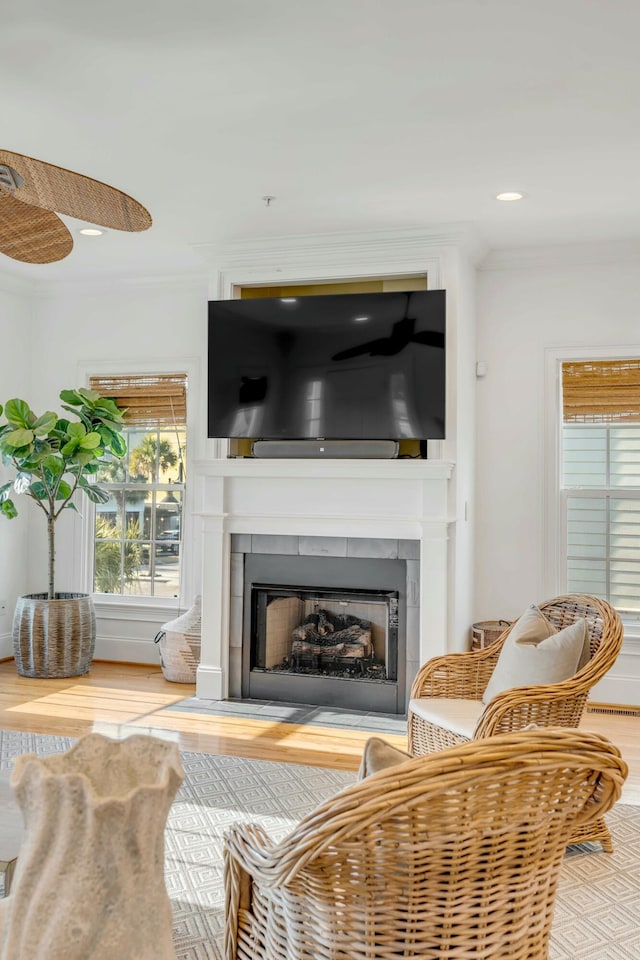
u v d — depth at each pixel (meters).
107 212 2.43
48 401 6.05
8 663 5.86
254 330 4.80
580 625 2.97
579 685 2.82
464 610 4.79
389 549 4.64
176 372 5.75
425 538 4.48
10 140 3.44
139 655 5.84
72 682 5.30
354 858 1.30
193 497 5.69
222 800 3.36
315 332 4.69
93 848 0.85
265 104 3.08
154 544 5.84
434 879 1.30
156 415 5.82
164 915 0.89
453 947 1.33
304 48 2.67
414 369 4.51
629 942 2.37
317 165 3.70
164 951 0.88
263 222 4.52
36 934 0.84
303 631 4.99
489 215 4.39
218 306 4.86
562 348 5.01
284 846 1.34
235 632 4.97
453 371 4.55
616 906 2.58
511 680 2.99
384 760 1.47
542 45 2.65
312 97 3.02
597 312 4.96
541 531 5.03
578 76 2.87
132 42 2.63
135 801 0.87
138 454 5.89
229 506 4.92
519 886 1.37
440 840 1.27
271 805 3.30
